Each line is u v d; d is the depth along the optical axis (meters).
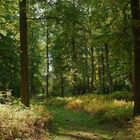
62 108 33.25
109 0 20.66
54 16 20.78
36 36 52.81
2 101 17.83
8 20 21.94
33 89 58.91
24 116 14.87
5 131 12.53
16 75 37.47
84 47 48.66
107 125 20.30
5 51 36.09
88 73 49.62
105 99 32.75
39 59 58.91
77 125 20.78
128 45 21.00
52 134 16.47
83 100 32.66
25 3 19.98
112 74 39.00
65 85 58.84
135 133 14.38
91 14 22.03
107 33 21.70
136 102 19.66
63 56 48.56
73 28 21.25
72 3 20.77
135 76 19.70
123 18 20.55
